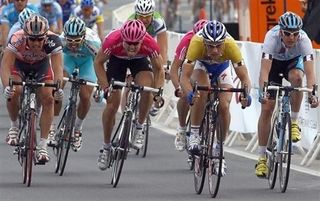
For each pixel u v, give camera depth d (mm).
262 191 24094
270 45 24406
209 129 23391
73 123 26344
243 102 23391
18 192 23672
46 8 39188
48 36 24859
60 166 26516
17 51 25062
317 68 28312
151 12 29672
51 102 24891
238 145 32844
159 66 25594
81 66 28938
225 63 24547
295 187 24672
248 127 31797
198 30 26312
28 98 24922
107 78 26000
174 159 29359
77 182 25234
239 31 42281
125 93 29250
